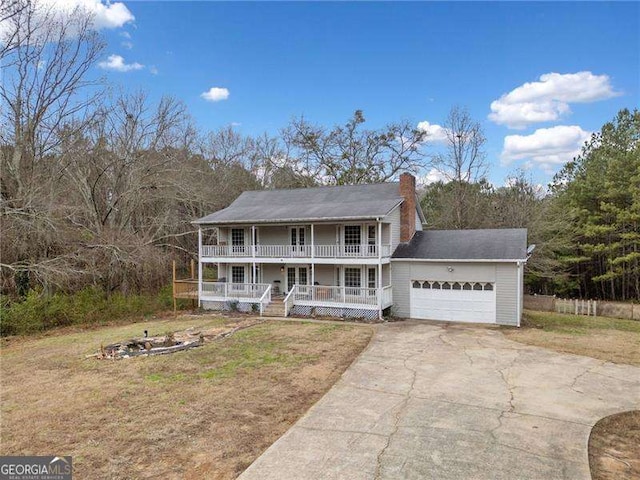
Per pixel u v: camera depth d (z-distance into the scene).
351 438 7.35
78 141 24.83
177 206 33.22
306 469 6.30
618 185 29.55
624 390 9.92
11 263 20.42
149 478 6.18
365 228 22.09
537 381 10.61
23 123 22.36
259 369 11.80
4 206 20.33
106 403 9.34
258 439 7.43
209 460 6.69
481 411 8.61
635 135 32.03
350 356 13.22
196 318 21.47
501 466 6.38
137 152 26.98
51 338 17.66
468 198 35.69
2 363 13.31
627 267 29.69
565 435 7.48
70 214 23.78
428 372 11.44
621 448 7.04
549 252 30.16
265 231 24.61
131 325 20.30
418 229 25.27
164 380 10.95
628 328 19.20
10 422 8.36
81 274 22.16
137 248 24.00
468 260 19.53
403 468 6.31
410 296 21.14
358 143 42.84
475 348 14.31
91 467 6.52
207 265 34.84
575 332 17.55
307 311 21.92
